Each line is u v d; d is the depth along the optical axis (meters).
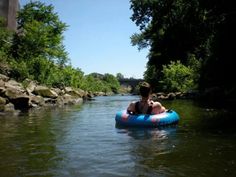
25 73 26.11
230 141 7.12
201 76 30.19
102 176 4.60
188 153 5.96
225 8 23.62
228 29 24.31
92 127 9.57
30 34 34.38
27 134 8.28
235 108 15.57
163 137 7.66
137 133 8.27
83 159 5.56
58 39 38.78
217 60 26.66
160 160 5.46
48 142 7.13
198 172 4.77
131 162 5.33
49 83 29.66
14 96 16.17
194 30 40.47
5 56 29.50
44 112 15.03
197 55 43.91
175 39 46.09
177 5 38.44
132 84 123.00
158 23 45.88
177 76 39.47
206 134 8.05
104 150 6.26
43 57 34.28
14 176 4.61
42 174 4.70
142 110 9.87
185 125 9.67
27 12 39.66
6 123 10.62
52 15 39.94
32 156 5.80
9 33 33.62
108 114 14.13
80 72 52.19
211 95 25.42
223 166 5.09
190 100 25.83
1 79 20.28
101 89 87.94
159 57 53.69
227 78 26.23
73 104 23.03
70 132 8.60
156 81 53.69
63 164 5.24
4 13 45.09
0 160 5.52
